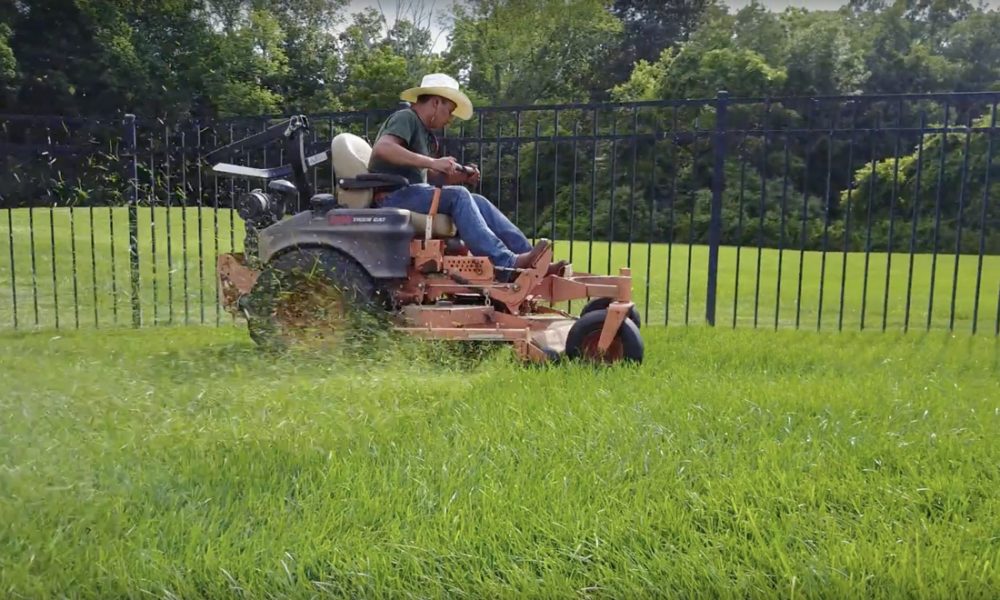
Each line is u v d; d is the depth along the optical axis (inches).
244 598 70.7
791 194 859.4
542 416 118.7
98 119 253.0
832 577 72.4
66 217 453.4
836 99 237.8
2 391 107.5
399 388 129.7
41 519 78.7
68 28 1063.6
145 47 1103.0
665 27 1678.2
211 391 117.4
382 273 162.1
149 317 259.6
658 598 71.4
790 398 132.6
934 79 1261.1
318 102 1296.8
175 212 505.0
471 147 794.2
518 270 166.4
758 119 898.7
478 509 86.5
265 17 1268.5
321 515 84.0
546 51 1432.1
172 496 87.5
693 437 111.7
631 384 141.4
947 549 78.4
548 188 816.3
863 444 108.7
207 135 283.3
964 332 245.1
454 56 1443.2
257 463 97.4
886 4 1593.3
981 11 1403.8
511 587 71.7
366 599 70.9
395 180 170.7
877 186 776.3
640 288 381.7
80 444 92.4
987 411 128.3
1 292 288.4
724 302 338.6
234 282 175.5
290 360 139.6
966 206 743.1
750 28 1421.0
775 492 91.9
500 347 166.1
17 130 499.8
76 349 156.8
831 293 382.9
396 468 96.8
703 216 824.3
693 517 86.8
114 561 73.3
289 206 216.2
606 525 83.4
